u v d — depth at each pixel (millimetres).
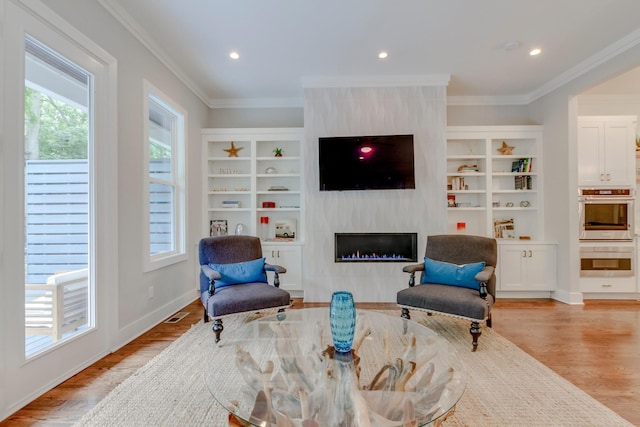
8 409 1664
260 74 3721
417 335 1932
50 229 1978
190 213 3891
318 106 3844
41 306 1915
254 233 4289
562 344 2568
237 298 2562
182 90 3705
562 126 3846
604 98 4289
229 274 2971
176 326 3012
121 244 2570
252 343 2016
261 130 4246
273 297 2666
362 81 3809
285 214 4523
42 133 1932
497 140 4422
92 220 2273
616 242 3795
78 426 1586
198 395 1853
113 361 2279
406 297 2713
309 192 3875
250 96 4418
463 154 4453
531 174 4219
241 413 1224
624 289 3801
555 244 3934
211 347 2500
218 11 2539
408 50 3184
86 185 2254
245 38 2945
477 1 2439
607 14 2604
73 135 2150
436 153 3797
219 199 4523
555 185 3963
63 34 2012
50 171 1986
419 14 2596
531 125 4242
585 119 3830
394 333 1985
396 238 3896
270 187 4398
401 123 3814
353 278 3842
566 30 2834
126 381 2004
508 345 2537
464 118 4480
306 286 3865
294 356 1654
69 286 2113
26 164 1834
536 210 4203
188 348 2488
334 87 3836
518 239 4266
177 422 1620
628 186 3799
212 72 3654
